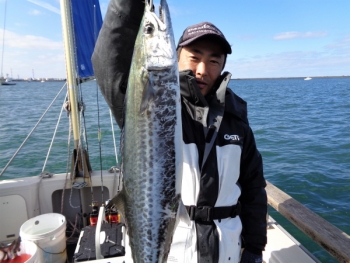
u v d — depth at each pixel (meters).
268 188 3.34
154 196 1.70
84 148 4.04
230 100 2.06
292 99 33.59
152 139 1.68
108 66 1.74
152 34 1.65
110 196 4.05
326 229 2.42
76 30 4.23
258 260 2.06
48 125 15.20
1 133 13.16
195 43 1.87
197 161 1.85
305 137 12.43
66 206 4.12
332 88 63.09
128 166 1.72
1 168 8.72
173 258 1.76
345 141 11.37
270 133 13.49
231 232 1.85
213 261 1.76
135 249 1.76
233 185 1.90
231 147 1.90
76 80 3.95
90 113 19.25
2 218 3.71
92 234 3.27
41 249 3.19
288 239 3.06
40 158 9.58
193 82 1.83
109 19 1.69
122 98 1.84
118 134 12.99
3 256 2.84
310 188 6.88
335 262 4.29
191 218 1.80
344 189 6.75
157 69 1.66
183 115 1.94
